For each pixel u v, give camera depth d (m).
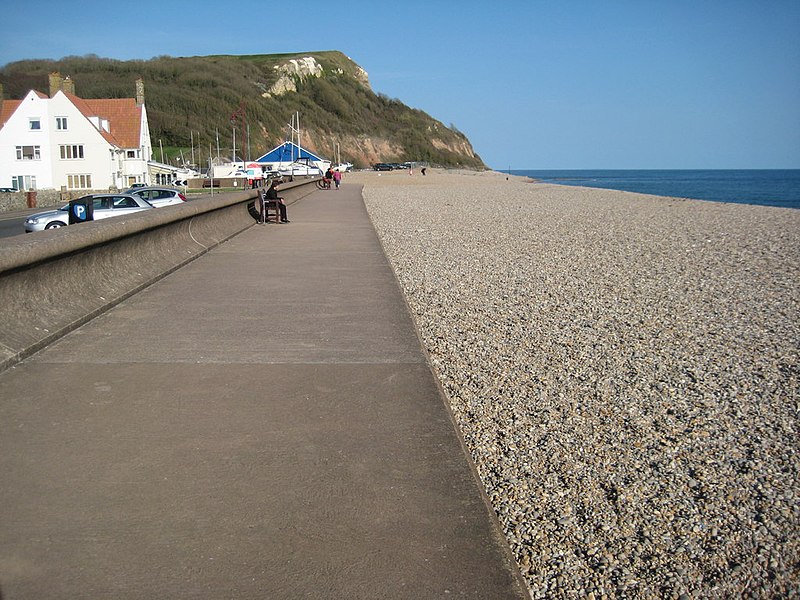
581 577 3.82
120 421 5.02
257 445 4.67
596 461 5.35
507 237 21.91
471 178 106.62
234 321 8.08
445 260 16.58
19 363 6.25
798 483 5.04
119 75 142.75
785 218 29.80
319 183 53.19
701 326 10.06
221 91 142.88
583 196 51.31
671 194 78.00
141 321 7.96
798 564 4.03
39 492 3.98
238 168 87.81
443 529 3.71
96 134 64.75
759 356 8.48
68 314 7.52
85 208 20.19
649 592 3.71
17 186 64.75
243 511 3.83
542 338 9.19
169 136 124.12
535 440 5.73
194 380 5.94
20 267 6.62
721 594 3.73
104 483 4.09
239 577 3.25
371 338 7.44
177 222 12.41
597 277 14.38
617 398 6.81
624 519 4.47
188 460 4.42
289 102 160.88
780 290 13.06
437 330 9.53
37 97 64.19
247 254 13.81
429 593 3.19
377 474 4.31
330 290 10.12
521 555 4.01
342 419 5.17
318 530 3.67
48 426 4.89
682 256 17.80
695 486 4.97
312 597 3.12
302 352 6.86
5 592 3.09
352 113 177.75
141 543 3.50
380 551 3.49
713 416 6.38
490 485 4.90
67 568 3.28
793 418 6.37
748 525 4.45
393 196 48.00
